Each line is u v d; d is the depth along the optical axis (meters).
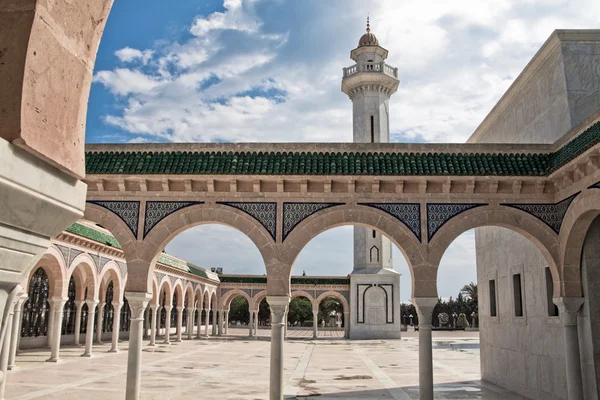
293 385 15.12
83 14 2.31
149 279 11.27
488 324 16.06
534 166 11.29
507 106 15.52
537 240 11.18
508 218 11.30
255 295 44.75
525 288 13.29
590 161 9.61
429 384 10.67
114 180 11.52
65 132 2.23
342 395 13.41
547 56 12.58
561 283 10.77
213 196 11.53
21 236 2.11
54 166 2.19
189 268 37.19
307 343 34.31
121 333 34.38
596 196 9.54
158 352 26.27
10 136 1.91
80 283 26.03
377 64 35.50
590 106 11.62
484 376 16.31
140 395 13.14
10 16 1.99
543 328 12.23
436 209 11.40
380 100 35.12
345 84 35.69
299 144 11.88
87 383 14.80
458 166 11.35
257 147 11.89
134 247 11.33
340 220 11.33
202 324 53.47
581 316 10.67
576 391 10.36
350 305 38.69
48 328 26.16
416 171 11.23
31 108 1.99
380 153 11.81
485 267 16.47
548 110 12.56
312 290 41.62
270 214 11.44
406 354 25.72
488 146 11.70
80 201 2.41
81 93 2.36
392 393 13.77
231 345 32.31
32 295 24.91
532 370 12.81
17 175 1.94
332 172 11.21
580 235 10.62
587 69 11.80
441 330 57.72
